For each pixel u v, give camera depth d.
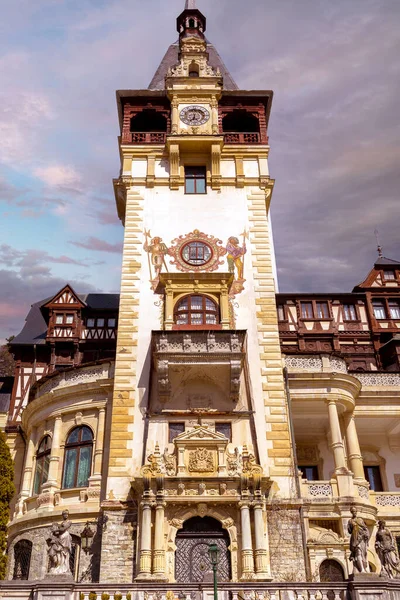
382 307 38.88
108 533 24.02
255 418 26.70
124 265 30.47
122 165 34.06
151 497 23.89
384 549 19.05
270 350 28.38
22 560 26.72
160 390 26.70
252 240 31.41
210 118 34.81
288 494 25.03
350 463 28.39
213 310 29.41
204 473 24.70
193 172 33.84
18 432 34.50
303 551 23.89
